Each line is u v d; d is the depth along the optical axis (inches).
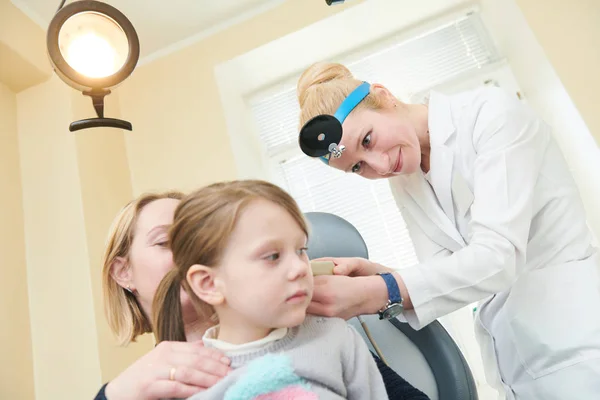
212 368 25.0
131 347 69.3
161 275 35.6
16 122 77.5
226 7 91.0
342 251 39.6
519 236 36.3
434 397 34.1
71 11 37.6
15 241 69.2
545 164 42.4
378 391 26.0
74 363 62.9
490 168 39.4
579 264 40.0
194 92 91.6
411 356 35.7
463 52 97.7
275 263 24.3
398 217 93.0
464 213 45.9
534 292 40.3
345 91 44.0
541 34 80.9
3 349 60.9
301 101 48.5
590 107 75.1
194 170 86.2
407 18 96.7
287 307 23.8
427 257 50.3
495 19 93.0
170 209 39.6
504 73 93.9
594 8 79.7
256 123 102.1
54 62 37.4
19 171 74.6
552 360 38.6
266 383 22.1
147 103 93.3
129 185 86.5
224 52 92.5
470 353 76.1
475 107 44.7
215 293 24.9
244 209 25.0
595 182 76.6
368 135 42.5
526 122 41.9
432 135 45.9
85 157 75.5
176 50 95.7
